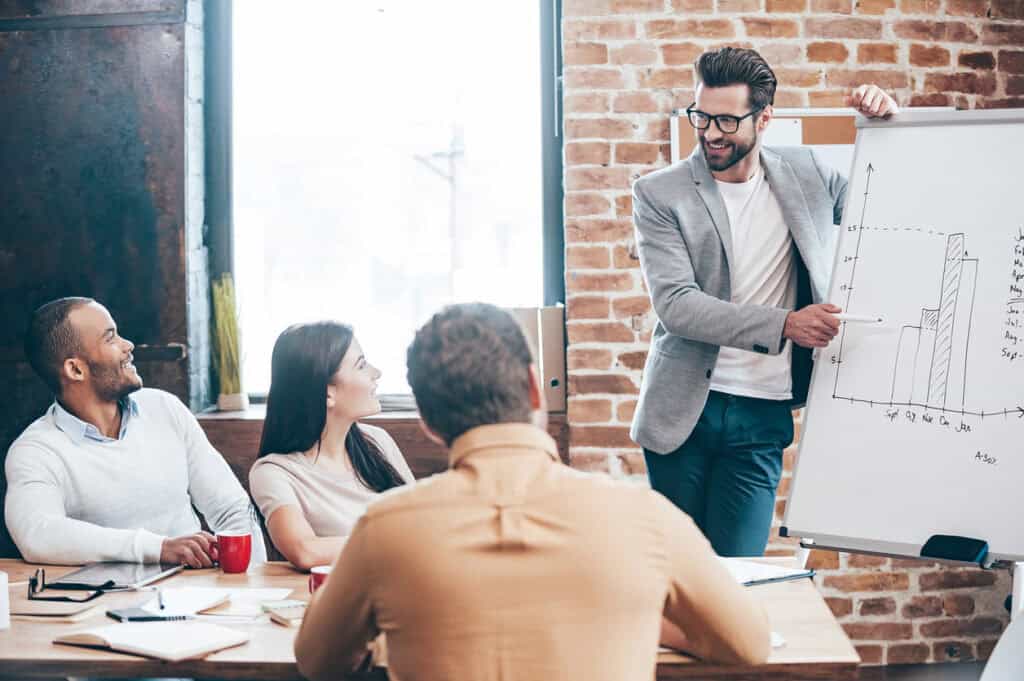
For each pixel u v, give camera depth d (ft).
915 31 11.26
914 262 7.62
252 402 12.51
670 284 8.26
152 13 11.60
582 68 11.21
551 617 4.03
